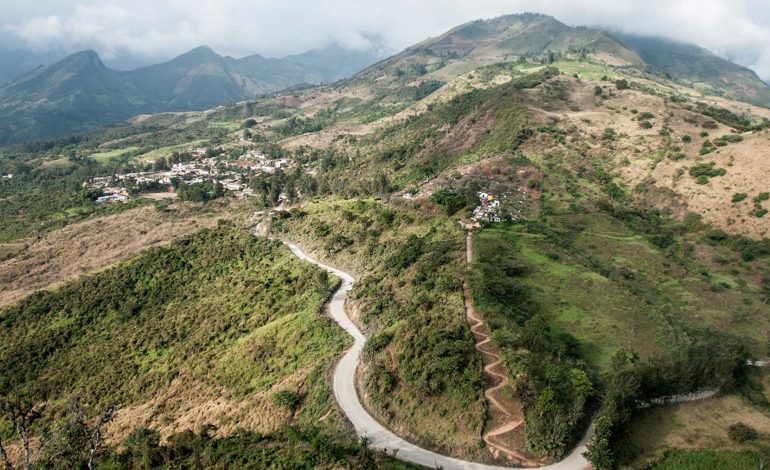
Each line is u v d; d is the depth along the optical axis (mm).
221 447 59750
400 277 93188
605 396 60688
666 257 118312
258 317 102312
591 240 120688
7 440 80562
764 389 71688
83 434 46906
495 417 57750
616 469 52531
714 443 57812
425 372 63219
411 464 53719
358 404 65312
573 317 80812
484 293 79000
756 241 125812
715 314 95938
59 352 104000
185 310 112438
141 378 92562
